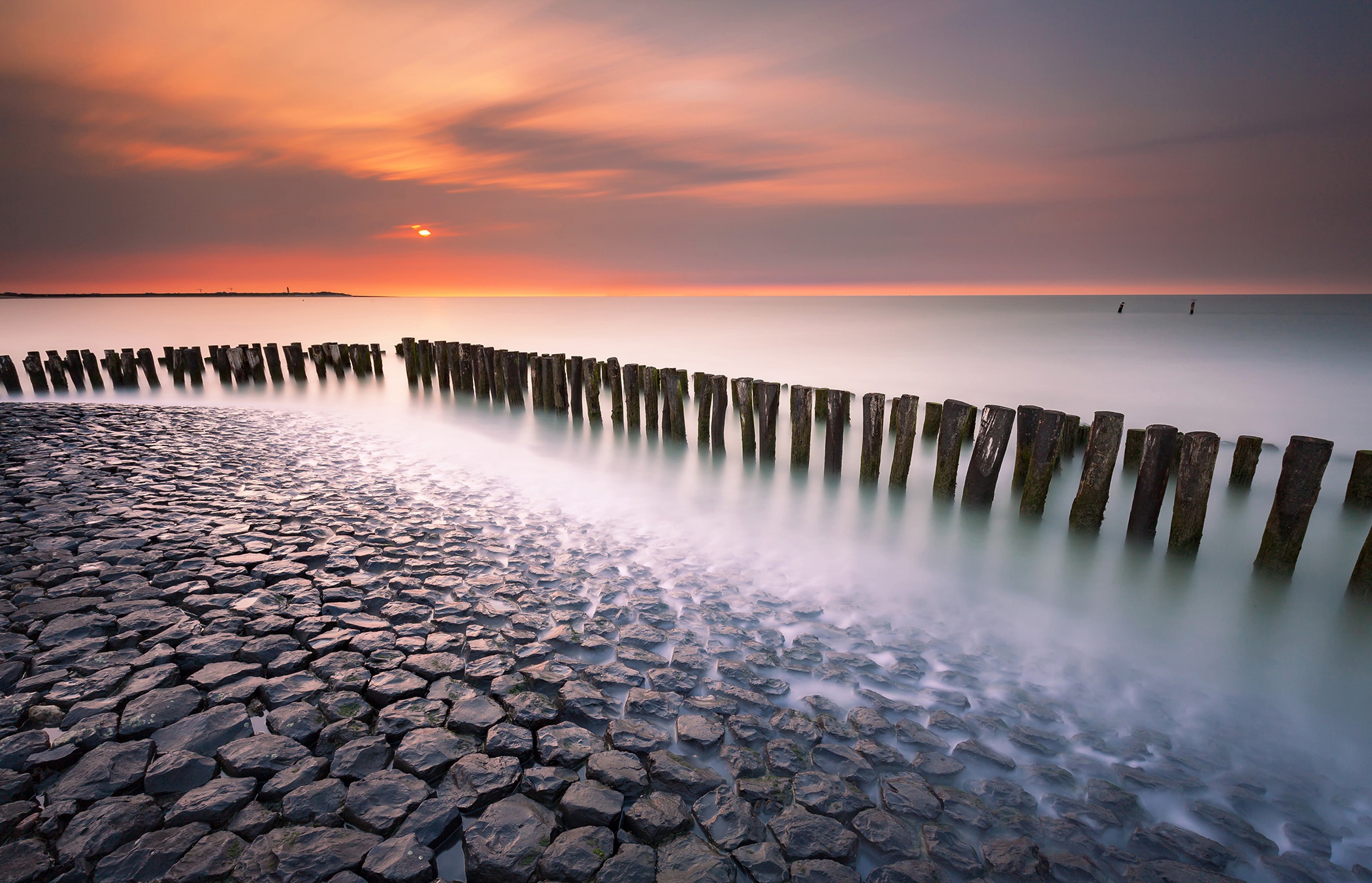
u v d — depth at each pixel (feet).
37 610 11.81
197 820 7.04
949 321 163.53
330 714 9.08
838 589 15.88
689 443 32.48
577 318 194.90
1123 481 25.67
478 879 6.59
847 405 24.09
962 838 7.59
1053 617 14.94
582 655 11.49
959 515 21.24
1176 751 10.04
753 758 8.75
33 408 36.81
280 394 50.24
